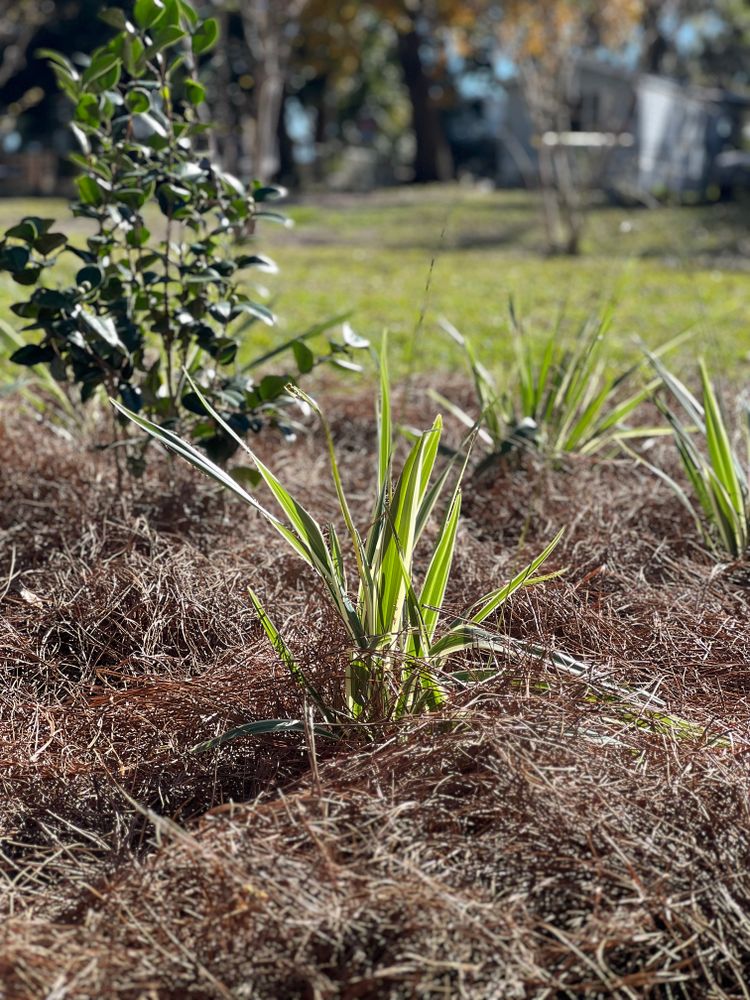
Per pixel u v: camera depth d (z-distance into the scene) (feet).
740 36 174.91
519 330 15.24
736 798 6.54
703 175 115.34
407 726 7.20
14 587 10.31
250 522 11.83
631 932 5.67
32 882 6.69
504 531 12.32
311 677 7.82
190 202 11.23
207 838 6.26
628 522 12.03
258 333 26.63
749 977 5.79
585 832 6.14
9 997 5.24
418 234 68.59
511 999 5.35
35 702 8.35
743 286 40.50
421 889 5.70
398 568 7.61
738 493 10.86
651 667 8.53
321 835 6.29
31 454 12.87
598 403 13.69
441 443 14.33
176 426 11.25
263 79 62.59
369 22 125.29
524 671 7.57
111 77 10.84
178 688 8.04
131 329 10.86
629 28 68.90
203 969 5.28
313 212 79.71
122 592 9.75
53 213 65.87
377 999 5.33
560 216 61.00
